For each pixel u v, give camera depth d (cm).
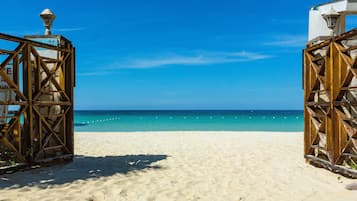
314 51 848
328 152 743
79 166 823
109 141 1460
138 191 596
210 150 1143
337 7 948
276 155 1012
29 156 737
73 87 890
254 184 654
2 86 782
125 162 901
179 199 551
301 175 725
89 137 1659
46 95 812
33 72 776
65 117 872
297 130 2809
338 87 712
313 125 838
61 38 827
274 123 4184
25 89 732
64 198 533
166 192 591
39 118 764
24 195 543
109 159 953
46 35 825
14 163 742
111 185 630
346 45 735
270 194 579
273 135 1748
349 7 927
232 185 647
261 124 3938
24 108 720
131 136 1717
